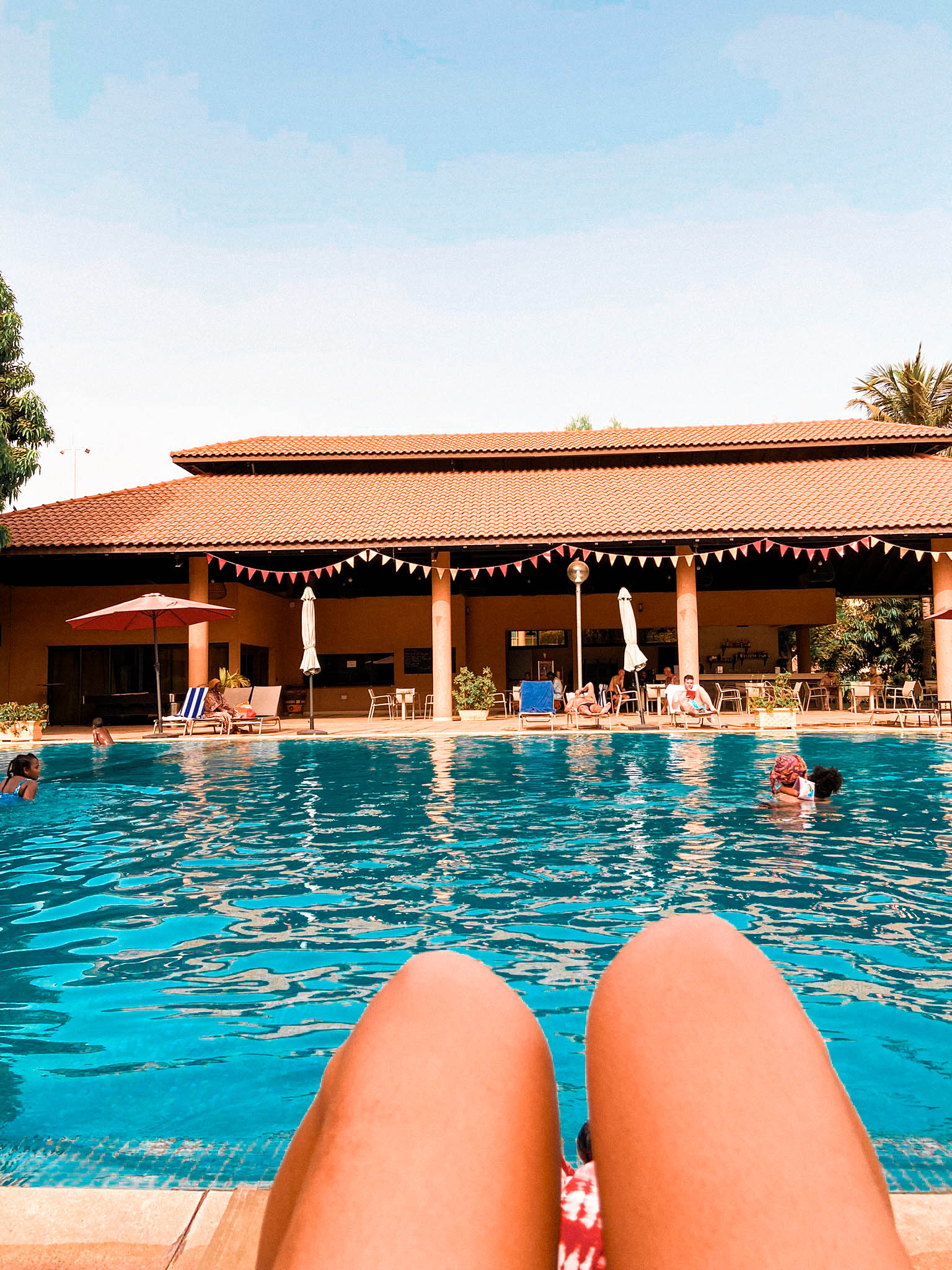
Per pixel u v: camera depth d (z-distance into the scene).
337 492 21.97
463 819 7.87
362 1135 0.46
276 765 12.54
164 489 22.53
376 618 25.31
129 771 11.86
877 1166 0.45
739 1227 0.39
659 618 25.09
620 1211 0.42
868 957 3.91
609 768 11.46
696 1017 0.45
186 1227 1.53
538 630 25.47
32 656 21.17
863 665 29.69
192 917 4.76
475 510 20.08
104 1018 3.30
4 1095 2.65
